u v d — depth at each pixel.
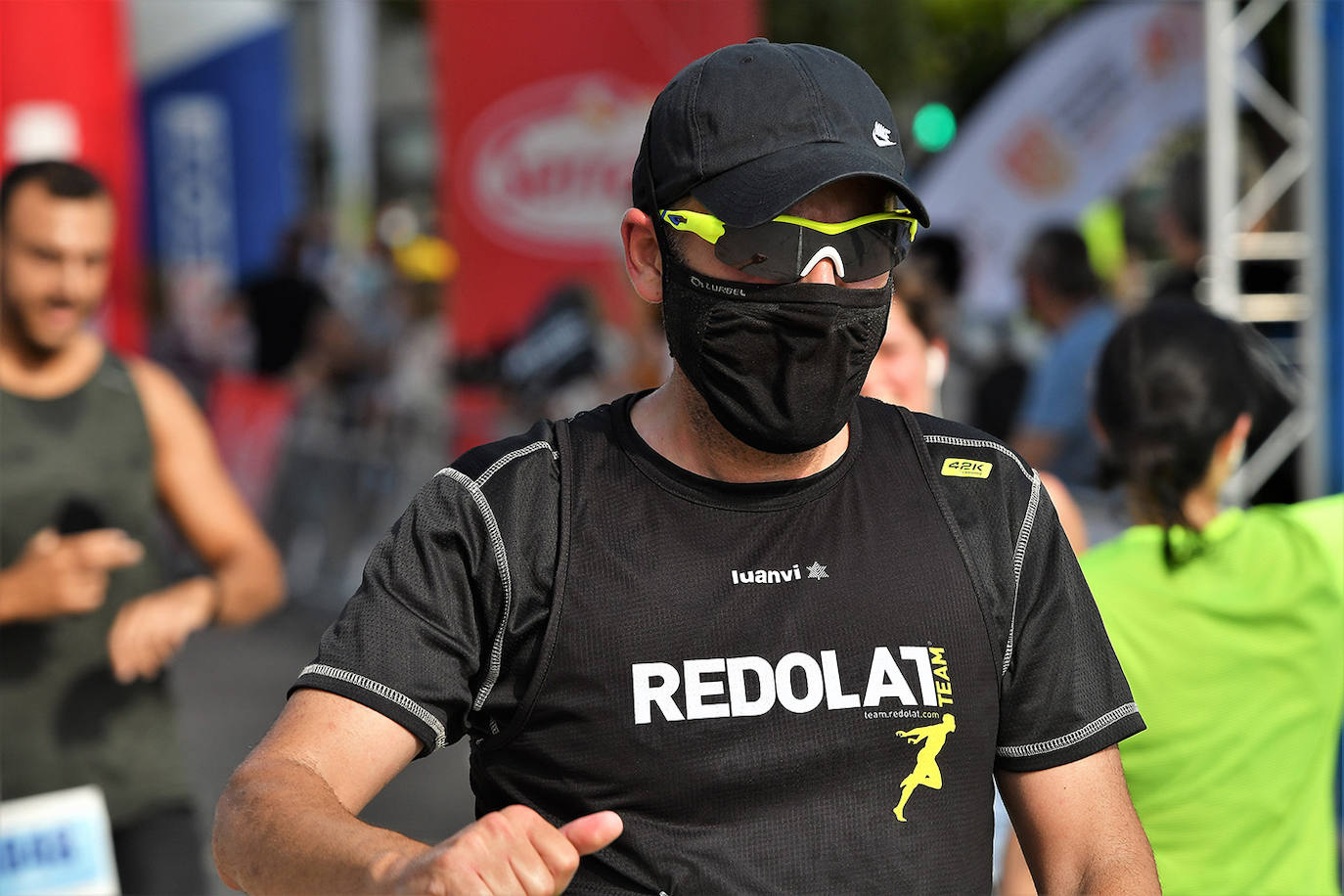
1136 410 7.75
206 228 28.97
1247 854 7.51
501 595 5.30
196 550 11.79
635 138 21.03
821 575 5.34
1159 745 7.53
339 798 5.01
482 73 21.09
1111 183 28.20
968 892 5.29
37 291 10.80
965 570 5.44
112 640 10.67
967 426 5.90
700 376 5.43
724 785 5.11
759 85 5.36
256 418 27.94
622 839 5.15
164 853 10.87
